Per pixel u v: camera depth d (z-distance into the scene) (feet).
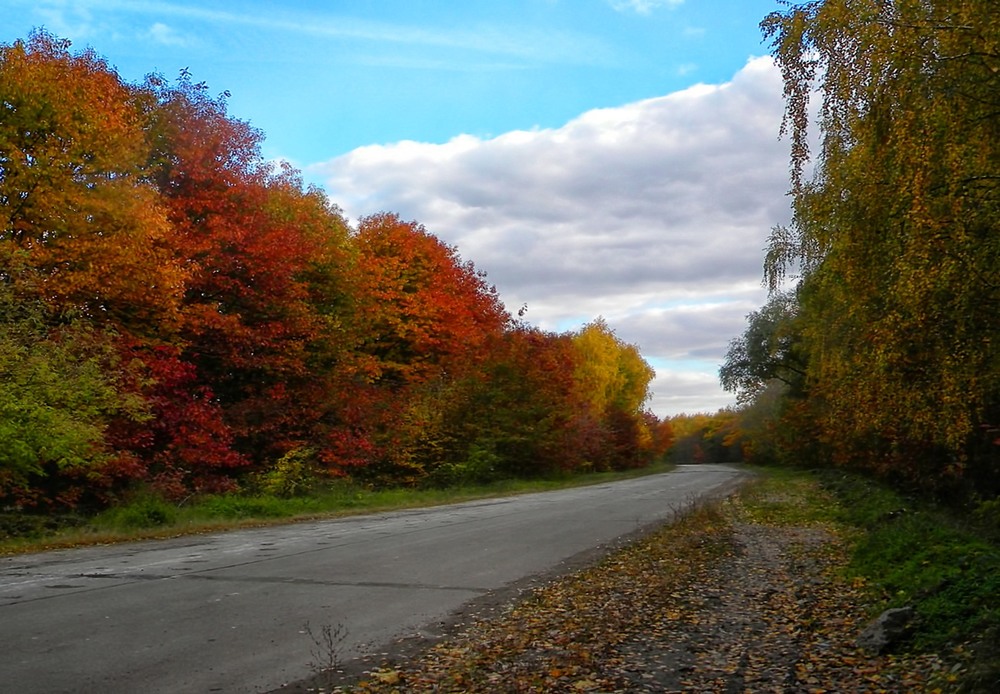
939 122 25.72
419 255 137.18
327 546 47.39
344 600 30.73
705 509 65.87
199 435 74.84
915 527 42.39
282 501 75.61
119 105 68.28
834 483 104.53
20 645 23.15
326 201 121.08
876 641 23.44
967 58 25.30
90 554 43.37
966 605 24.39
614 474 191.52
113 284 63.87
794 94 30.91
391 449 105.81
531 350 146.72
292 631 25.61
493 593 32.76
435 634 25.80
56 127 62.49
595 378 236.84
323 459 94.27
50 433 52.01
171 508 62.08
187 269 72.02
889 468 69.87
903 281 26.61
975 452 51.85
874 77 27.27
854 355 35.83
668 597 31.94
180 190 85.25
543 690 19.88
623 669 21.88
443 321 133.59
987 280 25.31
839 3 28.12
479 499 96.07
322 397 98.37
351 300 109.29
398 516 70.33
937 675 19.99
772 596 32.48
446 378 132.26
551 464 151.12
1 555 42.83
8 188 59.52
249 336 83.71
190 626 25.91
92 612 27.66
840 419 43.96
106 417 63.41
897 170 27.53
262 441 89.76
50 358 54.34
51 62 65.62
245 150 88.69
